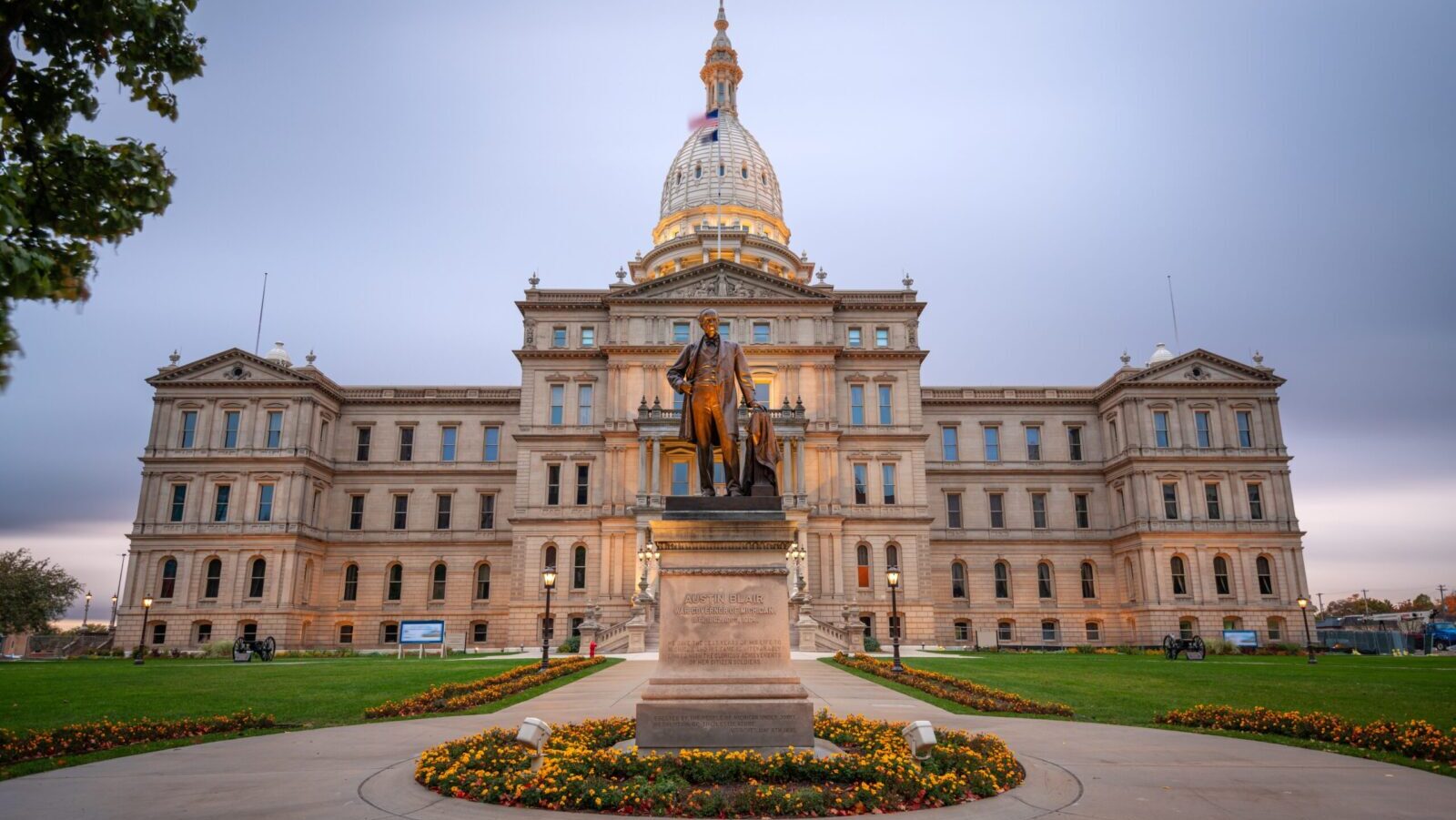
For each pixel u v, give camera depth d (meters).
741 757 12.19
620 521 69.38
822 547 70.06
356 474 81.38
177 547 74.19
